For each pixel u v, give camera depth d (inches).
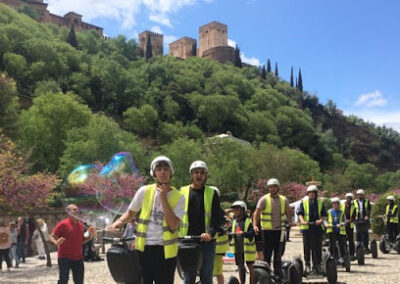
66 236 244.7
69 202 182.1
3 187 520.7
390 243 606.2
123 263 145.6
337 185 3432.6
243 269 278.1
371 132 7731.3
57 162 2050.9
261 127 4911.4
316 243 343.0
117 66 4598.9
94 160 1710.1
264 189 2166.6
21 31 4104.3
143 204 153.5
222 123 4815.5
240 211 302.7
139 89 4611.2
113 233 730.2
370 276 370.3
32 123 2053.4
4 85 1768.0
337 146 7101.4
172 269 148.8
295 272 284.4
